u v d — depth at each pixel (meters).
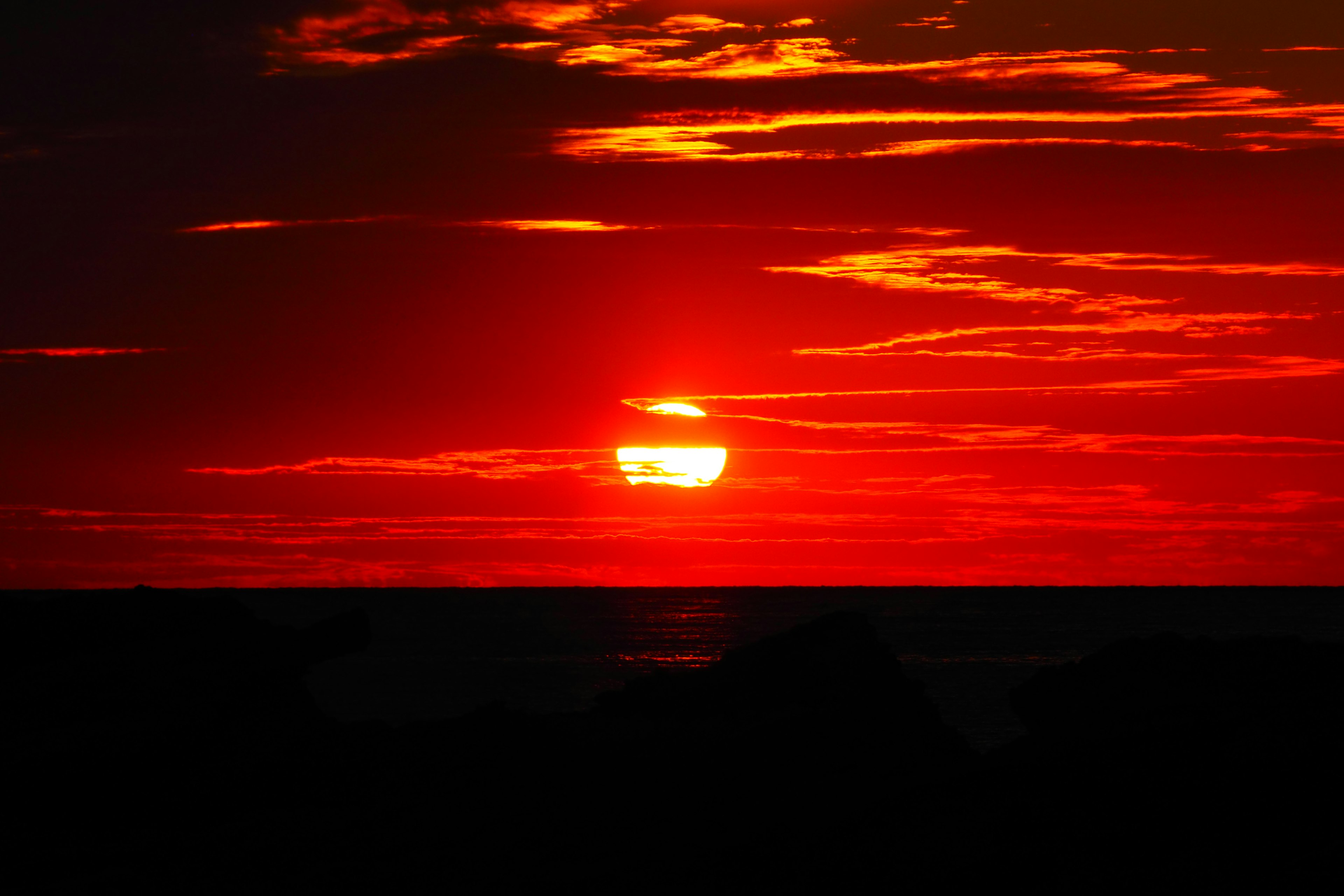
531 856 48.84
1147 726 54.50
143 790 57.50
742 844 48.75
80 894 45.41
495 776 59.09
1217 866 42.28
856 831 49.06
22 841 52.75
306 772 60.16
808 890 43.53
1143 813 47.25
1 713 62.66
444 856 48.66
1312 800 45.97
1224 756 49.34
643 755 61.38
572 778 58.84
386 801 56.38
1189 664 63.56
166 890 45.34
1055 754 53.78
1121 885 41.56
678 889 44.25
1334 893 38.88
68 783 56.12
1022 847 45.91
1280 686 59.62
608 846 50.06
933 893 42.84
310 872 47.06
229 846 50.12
